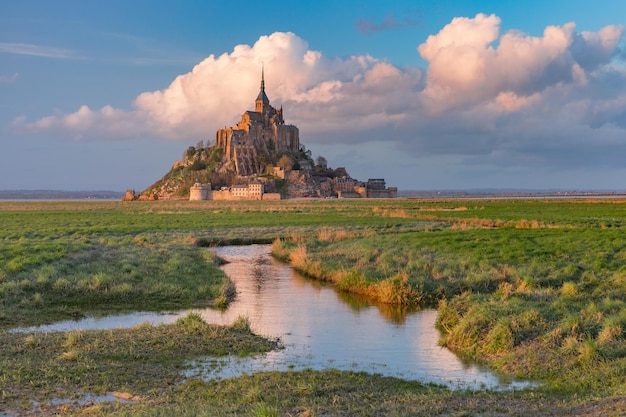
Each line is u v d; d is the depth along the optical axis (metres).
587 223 65.56
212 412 11.87
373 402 13.29
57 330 21.27
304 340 20.12
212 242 57.81
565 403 12.66
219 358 17.41
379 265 34.47
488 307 21.30
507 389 14.80
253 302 27.48
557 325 18.56
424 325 22.58
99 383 14.57
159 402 13.04
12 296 25.44
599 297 22.84
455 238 46.78
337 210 116.94
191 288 29.59
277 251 48.69
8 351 17.20
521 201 173.50
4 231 59.91
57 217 97.38
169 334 19.44
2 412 12.35
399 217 89.94
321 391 14.21
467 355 18.34
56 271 29.88
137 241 50.47
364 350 18.91
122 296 27.09
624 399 11.84
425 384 15.34
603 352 15.91
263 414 11.38
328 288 31.70
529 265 31.75
